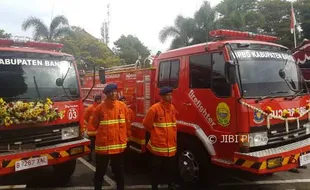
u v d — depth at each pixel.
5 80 5.03
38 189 5.66
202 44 5.28
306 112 5.24
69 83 5.68
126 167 6.93
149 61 6.56
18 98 5.07
